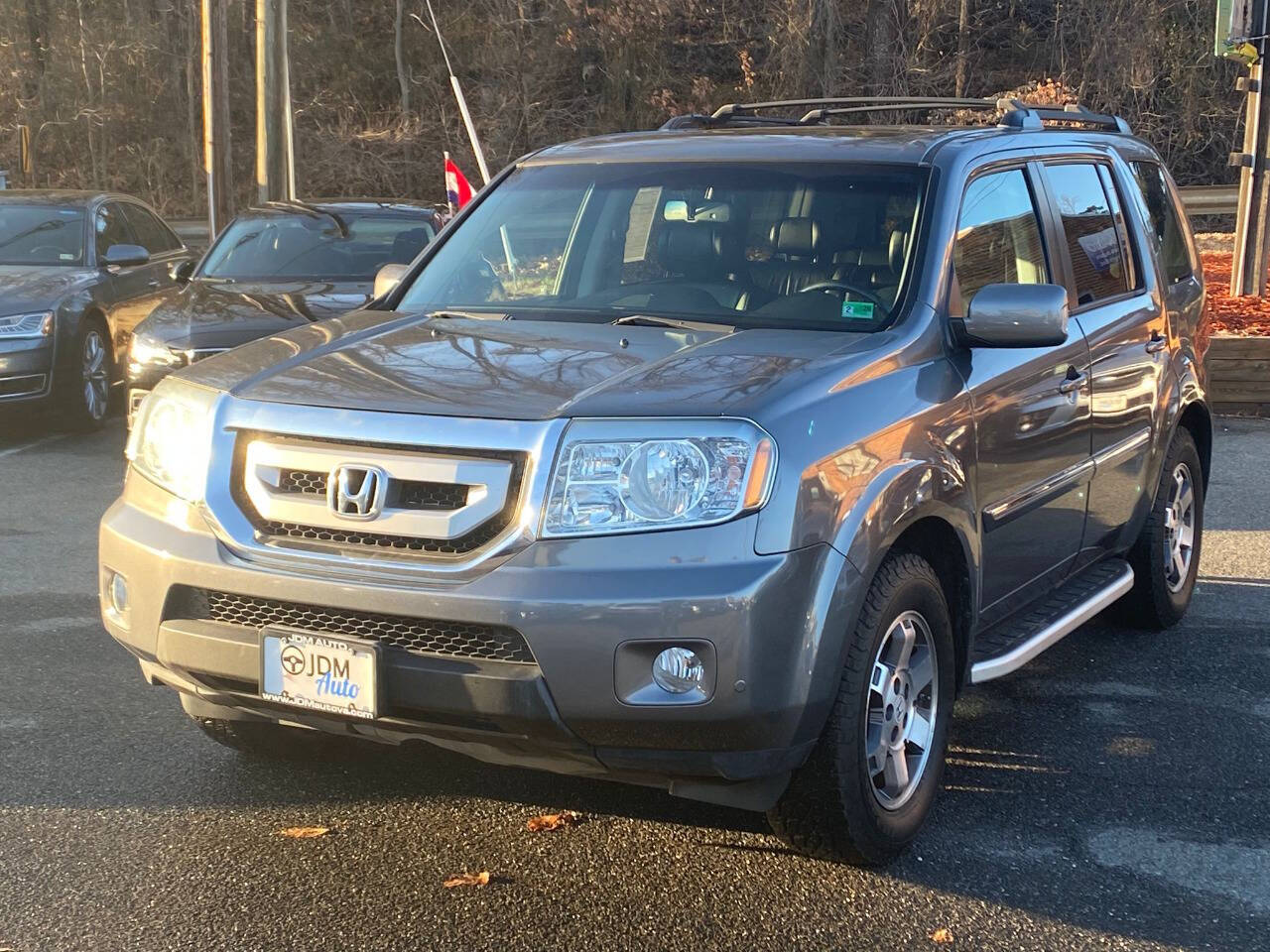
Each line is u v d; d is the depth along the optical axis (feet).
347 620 11.45
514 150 125.49
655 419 11.10
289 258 33.32
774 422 11.23
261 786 14.23
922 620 12.92
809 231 14.79
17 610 20.17
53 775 14.35
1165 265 20.48
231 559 11.78
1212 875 12.74
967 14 117.19
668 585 10.71
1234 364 37.24
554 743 11.07
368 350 13.19
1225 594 22.35
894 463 12.21
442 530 11.15
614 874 12.46
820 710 11.34
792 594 11.00
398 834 13.17
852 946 11.30
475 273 15.98
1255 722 16.76
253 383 12.46
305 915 11.57
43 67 127.13
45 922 11.34
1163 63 118.62
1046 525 15.90
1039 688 17.88
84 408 35.24
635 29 122.01
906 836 12.80
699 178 15.74
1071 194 17.66
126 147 127.65
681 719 10.78
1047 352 15.56
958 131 16.21
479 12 134.41
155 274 40.68
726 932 11.46
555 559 10.85
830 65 116.47
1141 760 15.52
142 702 16.60
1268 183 47.42
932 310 13.88
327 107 132.77
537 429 11.13
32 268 36.73
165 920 11.43
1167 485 19.57
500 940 11.24
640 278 15.11
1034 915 11.89
